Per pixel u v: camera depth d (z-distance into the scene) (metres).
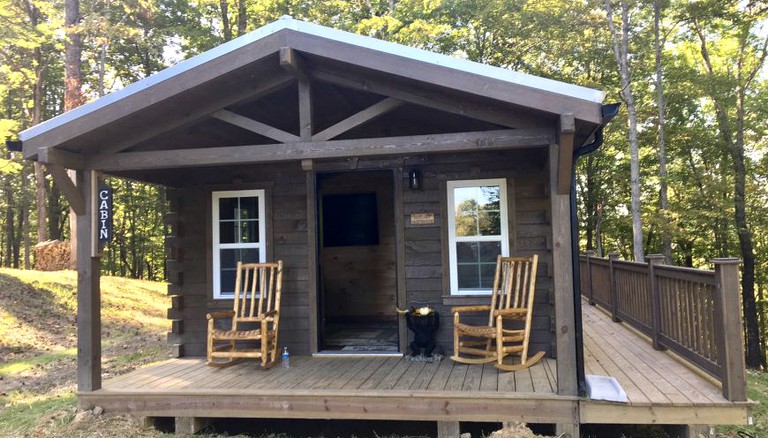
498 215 5.92
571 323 4.21
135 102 4.44
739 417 3.90
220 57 4.38
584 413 4.18
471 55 19.33
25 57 17.53
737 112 16.78
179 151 4.70
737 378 3.92
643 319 6.54
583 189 20.59
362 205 8.51
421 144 4.30
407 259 6.07
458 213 6.00
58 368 7.84
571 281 4.20
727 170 17.05
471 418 4.34
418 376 5.03
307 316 6.29
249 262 6.45
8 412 5.55
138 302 13.15
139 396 4.87
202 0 17.48
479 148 4.23
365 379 4.98
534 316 5.73
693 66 17.44
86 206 4.97
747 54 17.42
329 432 4.93
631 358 5.54
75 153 4.83
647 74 17.06
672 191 18.83
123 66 20.86
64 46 14.95
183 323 6.53
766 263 18.88
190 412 4.78
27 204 21.28
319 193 6.51
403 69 4.12
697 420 3.95
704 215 15.70
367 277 8.48
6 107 21.23
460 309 5.41
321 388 4.72
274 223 6.40
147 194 23.30
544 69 18.28
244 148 4.58
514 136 4.20
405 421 5.09
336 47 4.24
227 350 6.20
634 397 4.12
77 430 4.69
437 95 4.40
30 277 12.14
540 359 5.52
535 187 5.82
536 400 4.24
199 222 6.56
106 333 10.45
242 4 18.25
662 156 16.00
